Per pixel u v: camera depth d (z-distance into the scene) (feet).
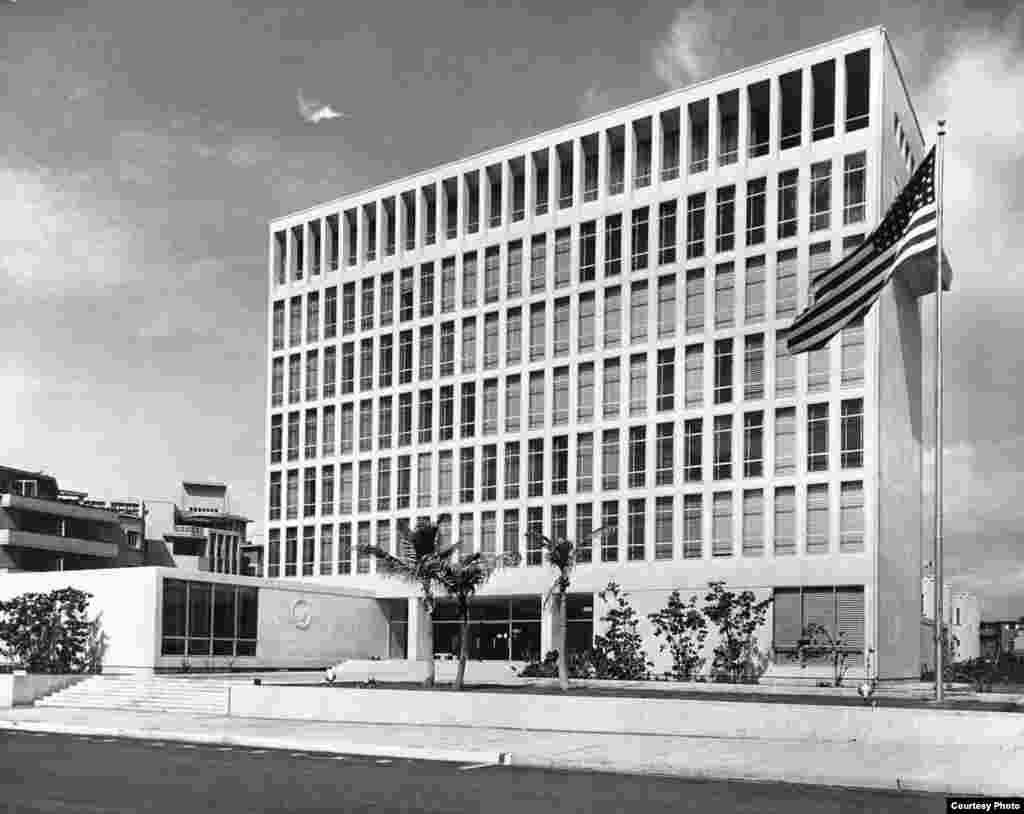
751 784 65.41
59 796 58.13
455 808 54.60
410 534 135.54
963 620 332.19
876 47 174.50
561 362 204.13
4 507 256.32
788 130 186.09
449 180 227.81
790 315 178.19
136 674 161.68
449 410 220.23
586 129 207.00
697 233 190.90
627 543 191.72
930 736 80.02
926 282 184.75
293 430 247.09
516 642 208.85
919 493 194.39
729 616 164.04
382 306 234.99
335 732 91.81
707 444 184.34
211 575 175.11
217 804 55.21
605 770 71.26
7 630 156.56
